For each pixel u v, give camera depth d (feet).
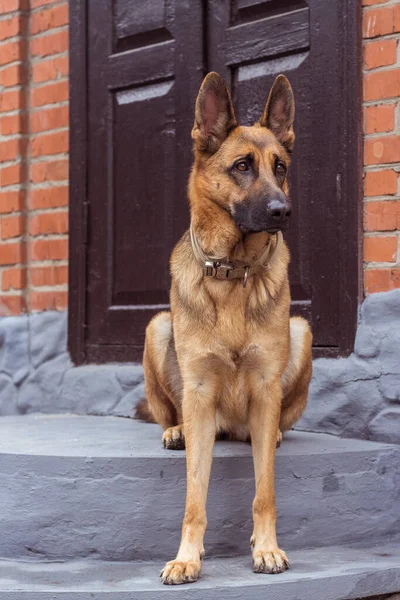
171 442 14.15
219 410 13.82
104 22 20.20
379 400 15.39
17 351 21.48
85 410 19.83
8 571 12.82
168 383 14.89
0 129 21.97
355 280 16.02
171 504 13.30
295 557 13.12
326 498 13.91
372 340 15.58
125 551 13.25
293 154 17.04
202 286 13.05
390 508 14.47
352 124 16.06
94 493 13.37
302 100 16.96
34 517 13.53
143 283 19.48
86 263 20.45
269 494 12.53
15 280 21.68
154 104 19.36
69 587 11.75
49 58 21.24
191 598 11.32
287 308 13.34
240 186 12.90
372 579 12.14
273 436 12.86
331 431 16.05
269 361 12.93
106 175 20.15
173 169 18.98
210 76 13.46
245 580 11.69
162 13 19.24
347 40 16.15
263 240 12.95
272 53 17.46
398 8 15.49
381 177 15.69
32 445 14.70
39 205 21.44
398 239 15.52
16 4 21.49
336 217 16.37
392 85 15.57
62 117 20.99
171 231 18.99
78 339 20.51
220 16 18.33
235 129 13.42
